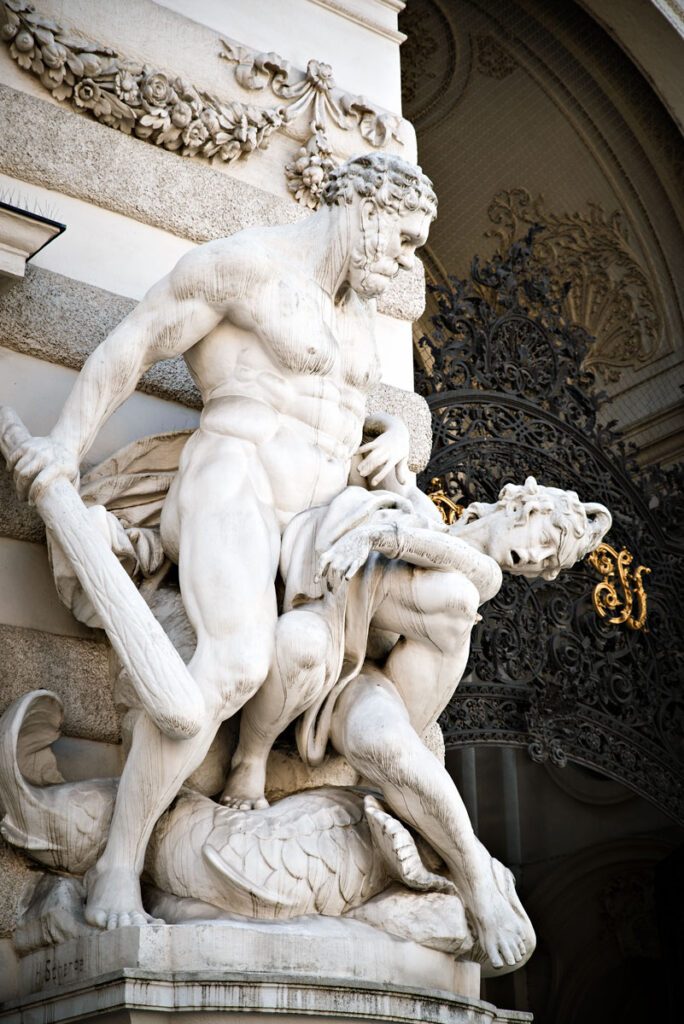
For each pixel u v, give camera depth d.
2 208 4.46
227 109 5.50
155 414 5.01
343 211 4.47
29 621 4.46
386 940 3.97
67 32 5.19
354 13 6.27
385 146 6.06
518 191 10.57
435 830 4.14
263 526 4.23
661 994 12.30
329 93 5.91
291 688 4.07
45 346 4.77
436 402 6.75
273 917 3.91
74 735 4.39
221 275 4.34
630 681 7.06
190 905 3.90
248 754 4.24
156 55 5.46
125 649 3.86
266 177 5.66
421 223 4.47
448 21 9.61
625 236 10.34
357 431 4.63
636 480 8.03
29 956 4.00
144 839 3.95
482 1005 4.08
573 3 9.10
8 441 4.13
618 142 9.89
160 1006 3.54
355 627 4.32
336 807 4.18
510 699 6.57
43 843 4.06
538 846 12.29
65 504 4.01
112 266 5.12
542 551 4.42
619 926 12.26
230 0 5.86
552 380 7.29
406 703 4.43
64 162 5.07
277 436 4.39
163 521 4.38
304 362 4.42
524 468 6.98
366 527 4.12
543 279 7.55
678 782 7.04
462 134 10.34
